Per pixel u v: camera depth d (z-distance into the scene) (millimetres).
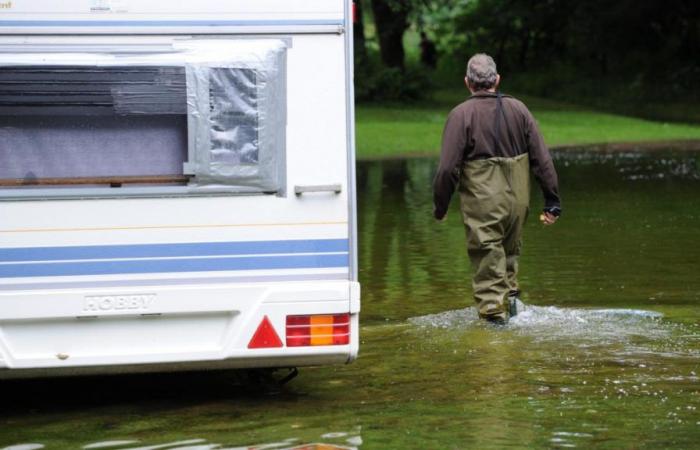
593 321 28203
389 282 34844
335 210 20641
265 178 20469
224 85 20391
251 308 20406
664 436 18953
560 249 40844
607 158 87312
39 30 20109
